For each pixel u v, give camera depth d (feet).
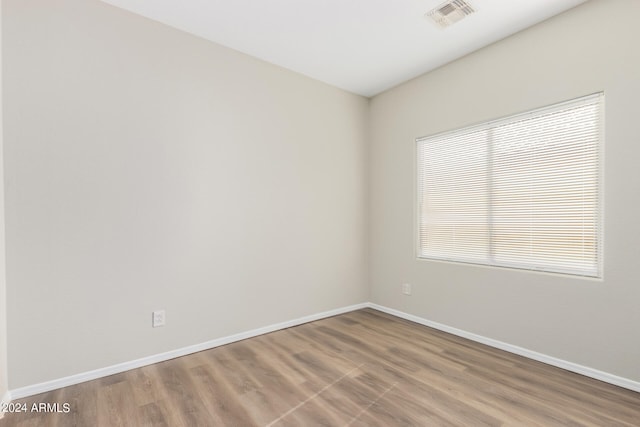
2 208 6.23
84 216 7.18
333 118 12.19
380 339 9.78
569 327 7.67
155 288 8.16
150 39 8.09
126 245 7.72
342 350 8.95
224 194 9.37
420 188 11.51
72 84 7.04
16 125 6.43
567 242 7.81
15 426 5.64
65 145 6.96
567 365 7.68
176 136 8.50
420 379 7.30
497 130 9.23
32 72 6.60
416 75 11.35
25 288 6.52
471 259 9.90
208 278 9.07
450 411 6.09
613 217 7.02
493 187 9.34
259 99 10.14
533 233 8.45
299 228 11.18
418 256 11.53
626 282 6.84
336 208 12.30
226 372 7.65
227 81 9.45
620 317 6.91
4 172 6.30
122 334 7.68
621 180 6.92
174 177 8.46
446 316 10.44
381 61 10.30
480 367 7.88
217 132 9.24
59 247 6.89
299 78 11.17
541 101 8.16
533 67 8.31
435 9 7.73
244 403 6.37
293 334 10.23
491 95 9.23
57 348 6.88
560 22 7.81
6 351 6.28
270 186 10.41
